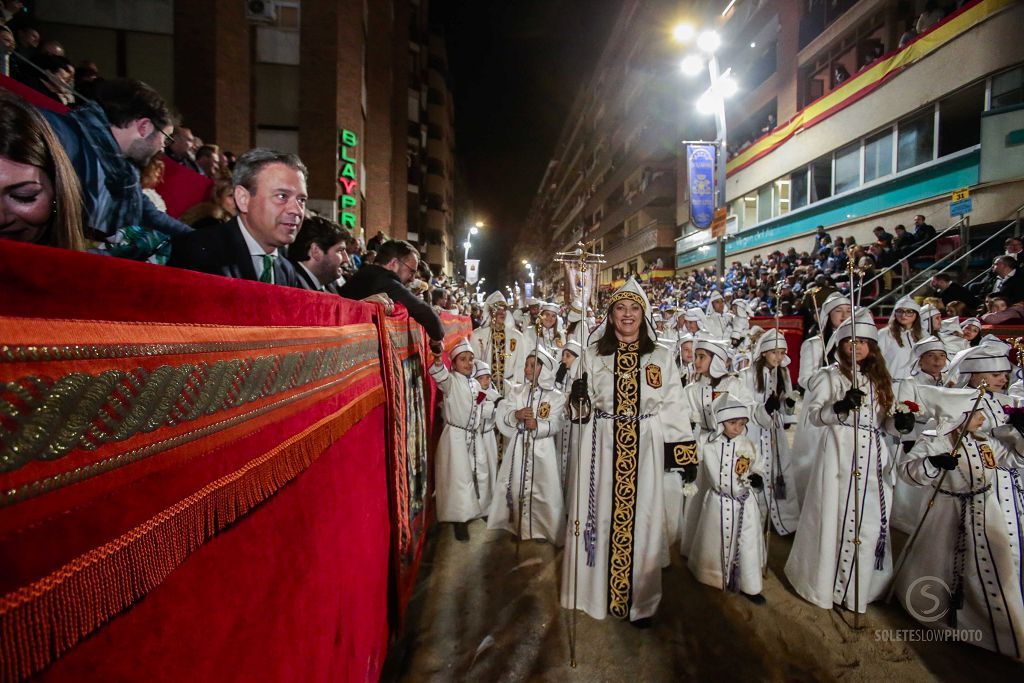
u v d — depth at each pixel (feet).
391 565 8.01
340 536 5.20
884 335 19.42
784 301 37.96
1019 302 23.71
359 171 51.21
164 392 2.36
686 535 12.61
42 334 1.69
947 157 41.29
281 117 45.32
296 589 3.97
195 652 2.61
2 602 1.49
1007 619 8.65
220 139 40.88
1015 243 27.25
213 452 2.80
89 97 14.76
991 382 9.79
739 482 10.81
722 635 9.40
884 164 48.14
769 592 10.85
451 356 14.64
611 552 9.84
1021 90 36.32
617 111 133.90
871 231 49.67
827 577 10.15
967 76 39.47
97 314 2.01
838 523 10.16
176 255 5.64
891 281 35.96
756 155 68.08
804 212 58.54
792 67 62.69
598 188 151.53
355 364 6.15
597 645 9.10
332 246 9.55
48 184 3.23
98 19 39.42
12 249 1.63
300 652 4.01
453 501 13.65
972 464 9.14
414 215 99.40
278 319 3.87
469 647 9.00
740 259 72.59
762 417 13.08
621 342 10.33
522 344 22.48
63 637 1.76
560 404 13.10
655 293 66.69
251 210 5.99
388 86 64.23
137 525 2.16
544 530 13.10
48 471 1.70
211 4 40.47
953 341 19.17
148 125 6.82
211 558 2.81
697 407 13.51
